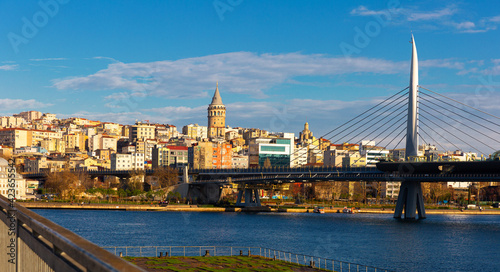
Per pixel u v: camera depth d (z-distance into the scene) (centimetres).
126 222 17062
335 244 12706
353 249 11944
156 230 14900
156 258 8056
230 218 19812
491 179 17675
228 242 12619
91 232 14038
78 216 18962
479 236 14988
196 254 10056
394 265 10038
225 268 7269
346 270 9106
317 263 9675
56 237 1619
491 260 10950
